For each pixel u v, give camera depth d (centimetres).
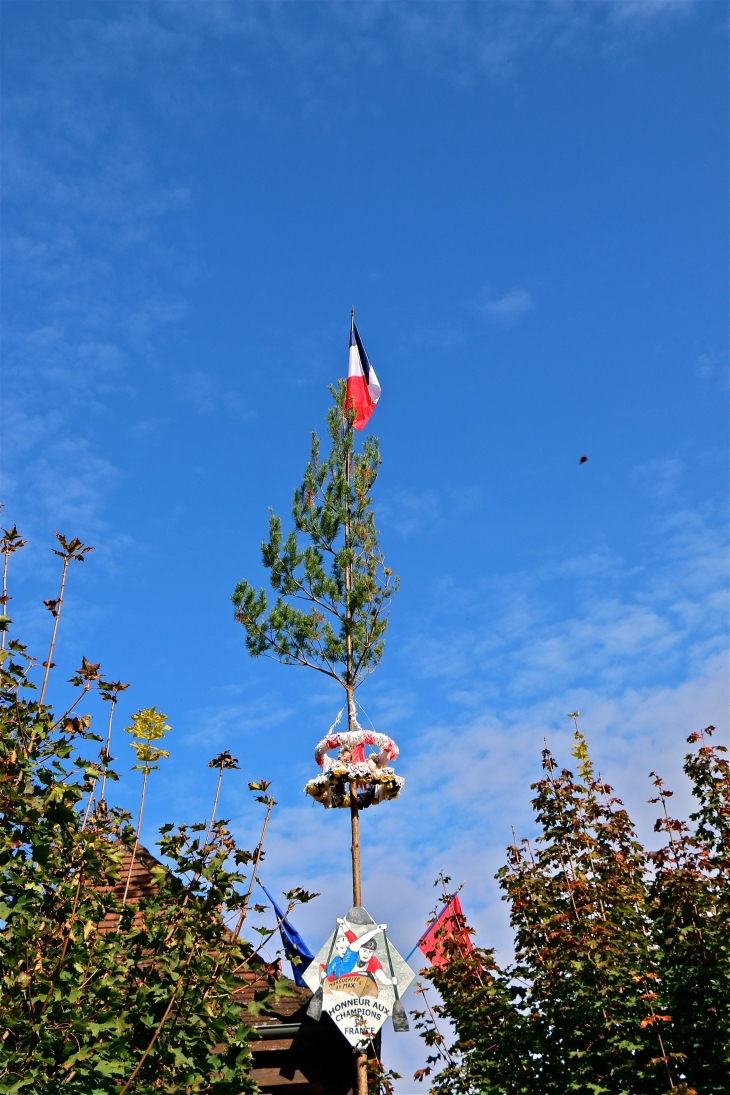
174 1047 933
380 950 1284
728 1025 1184
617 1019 1227
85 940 926
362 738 1470
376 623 1630
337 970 1266
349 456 1783
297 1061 1240
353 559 1681
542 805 1510
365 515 1725
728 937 1244
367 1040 1220
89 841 920
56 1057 855
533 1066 1273
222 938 985
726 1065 1179
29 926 878
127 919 1009
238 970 1022
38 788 909
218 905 987
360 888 1405
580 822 1481
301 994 1298
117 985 912
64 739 962
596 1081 1209
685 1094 1092
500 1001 1327
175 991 911
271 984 999
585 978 1255
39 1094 830
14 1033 848
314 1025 1242
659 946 1308
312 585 1664
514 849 1493
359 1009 1242
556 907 1393
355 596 1627
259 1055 1234
